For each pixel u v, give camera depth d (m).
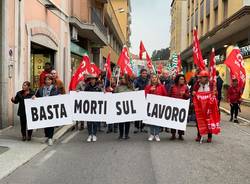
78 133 12.91
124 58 14.18
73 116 11.32
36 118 10.70
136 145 10.60
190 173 7.52
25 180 7.06
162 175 7.36
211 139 11.38
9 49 13.36
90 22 29.38
